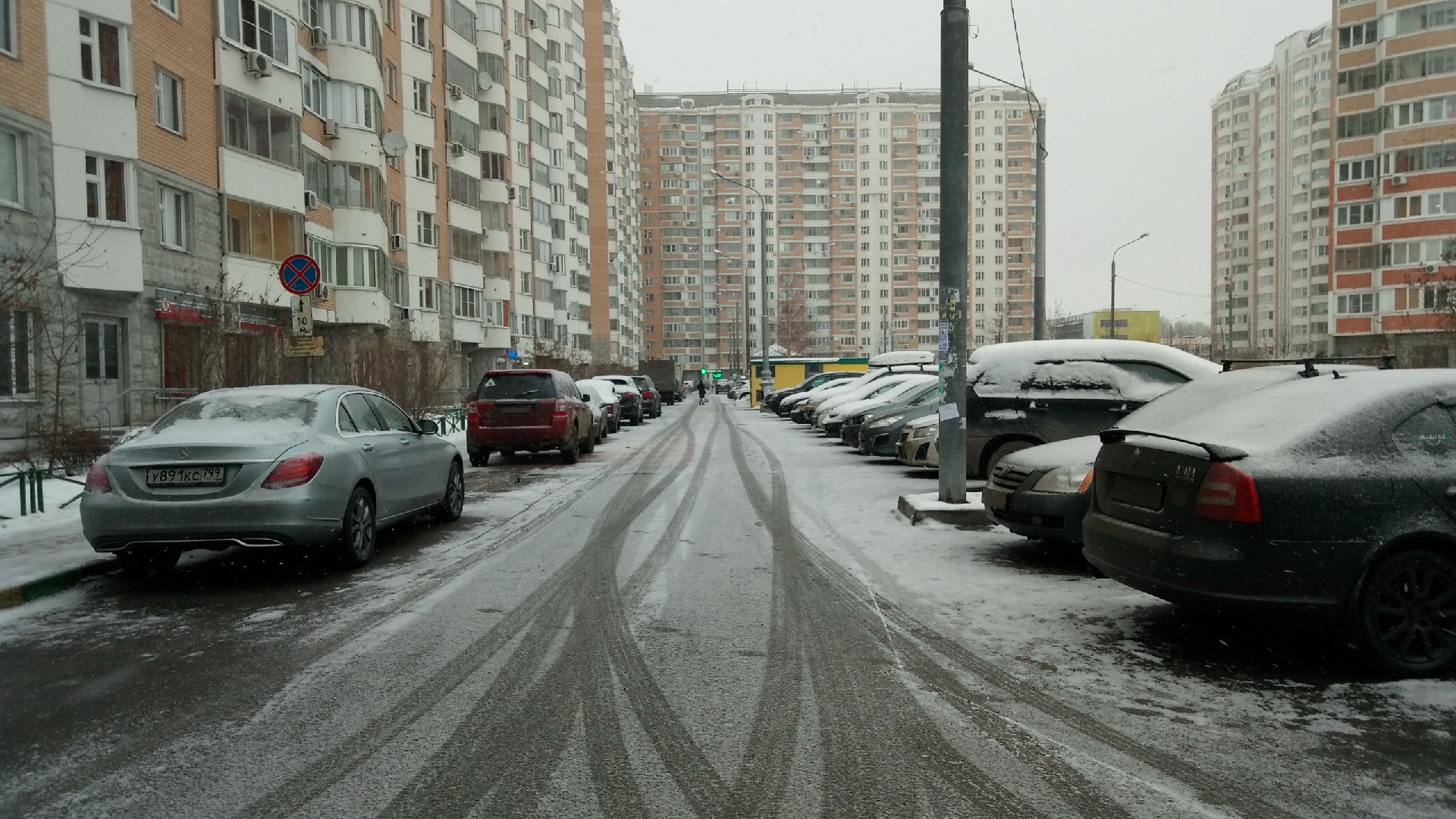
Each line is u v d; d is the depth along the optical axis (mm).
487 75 50312
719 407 54875
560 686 4742
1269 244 113875
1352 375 5590
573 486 13695
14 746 3988
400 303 39375
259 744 4000
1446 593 4855
